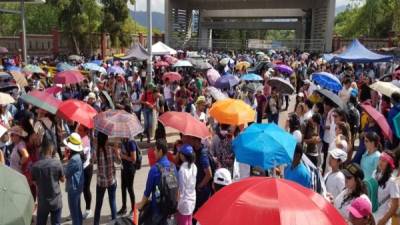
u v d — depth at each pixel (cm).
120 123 673
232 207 316
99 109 1184
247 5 5369
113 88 1578
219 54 3925
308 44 4997
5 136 820
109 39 4800
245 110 787
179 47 5281
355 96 1201
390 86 1141
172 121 688
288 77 2033
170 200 555
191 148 616
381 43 4394
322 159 954
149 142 1307
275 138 568
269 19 6009
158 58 2562
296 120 889
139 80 1677
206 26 5706
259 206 310
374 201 552
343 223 320
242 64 2461
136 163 760
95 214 701
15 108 1111
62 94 1438
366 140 645
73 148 657
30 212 362
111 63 2516
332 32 4703
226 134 756
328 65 2491
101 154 684
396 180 540
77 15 4409
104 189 691
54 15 6044
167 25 5272
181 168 606
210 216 325
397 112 934
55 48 4534
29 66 1864
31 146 720
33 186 704
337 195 563
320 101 1030
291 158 553
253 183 339
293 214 303
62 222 757
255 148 559
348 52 1977
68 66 1981
